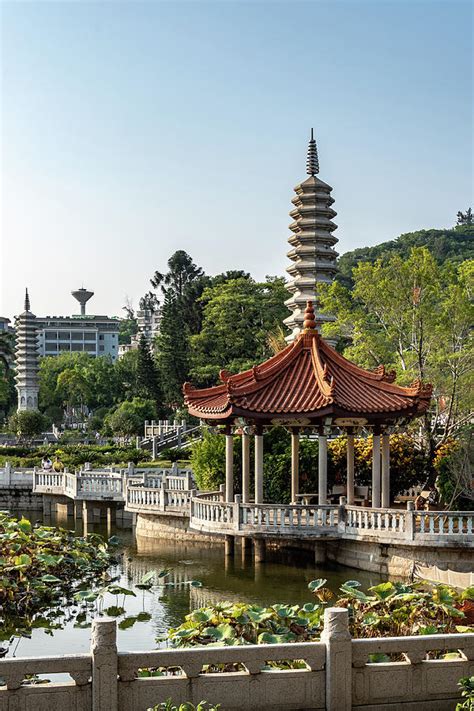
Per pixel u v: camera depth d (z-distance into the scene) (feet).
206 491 137.28
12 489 177.88
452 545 97.50
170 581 102.37
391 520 101.24
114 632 46.96
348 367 119.75
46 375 428.15
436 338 144.77
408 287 145.89
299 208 197.77
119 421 315.58
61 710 46.32
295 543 119.44
